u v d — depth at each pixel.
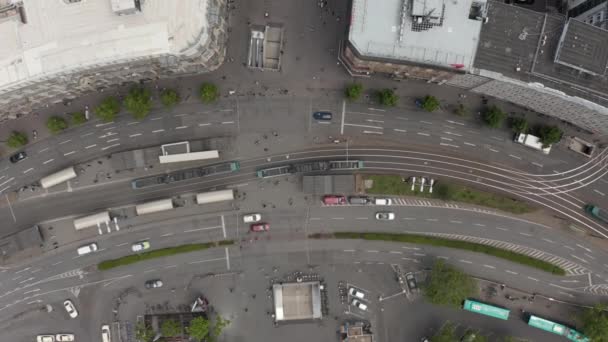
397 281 110.12
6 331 112.12
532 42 89.38
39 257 110.19
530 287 109.44
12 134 105.31
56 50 88.19
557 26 88.69
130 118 107.81
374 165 108.75
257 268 110.19
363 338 109.81
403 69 97.75
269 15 107.44
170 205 106.94
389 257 110.12
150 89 107.19
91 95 107.56
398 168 108.75
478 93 106.88
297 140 108.62
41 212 109.94
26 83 89.19
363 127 108.44
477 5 88.75
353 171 108.62
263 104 108.25
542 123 107.56
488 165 108.62
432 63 89.38
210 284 110.31
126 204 109.38
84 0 88.00
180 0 86.88
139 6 86.50
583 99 89.25
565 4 105.00
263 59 106.31
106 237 110.00
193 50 88.56
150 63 93.38
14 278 110.44
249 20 107.50
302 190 109.00
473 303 107.44
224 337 110.19
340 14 107.12
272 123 108.31
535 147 106.31
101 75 96.75
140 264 110.12
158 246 109.94
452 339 103.56
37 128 108.56
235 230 109.88
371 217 109.62
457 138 108.50
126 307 110.44
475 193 108.44
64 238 110.19
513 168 108.50
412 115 108.19
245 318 110.38
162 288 110.44
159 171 108.38
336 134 108.56
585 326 102.88
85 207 109.62
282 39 106.50
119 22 87.50
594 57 87.50
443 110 108.06
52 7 88.25
